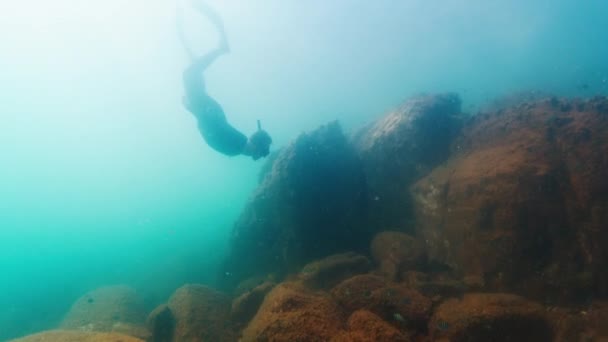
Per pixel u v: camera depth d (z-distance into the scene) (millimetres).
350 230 10805
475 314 5469
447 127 10164
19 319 16672
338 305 6387
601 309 5555
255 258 12414
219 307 8648
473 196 7211
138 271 19812
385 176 10531
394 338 4949
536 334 5488
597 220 5855
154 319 8195
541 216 6328
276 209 11117
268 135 7531
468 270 7246
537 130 7254
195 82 7266
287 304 5859
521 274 6414
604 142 6164
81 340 5652
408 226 9750
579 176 6188
